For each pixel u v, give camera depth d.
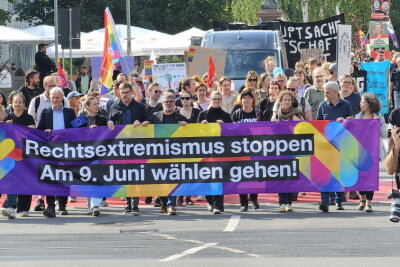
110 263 16.34
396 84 42.19
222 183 23.47
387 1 50.25
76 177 23.58
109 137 23.55
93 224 21.56
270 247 17.72
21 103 23.69
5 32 51.56
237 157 23.50
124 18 99.75
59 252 17.61
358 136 23.44
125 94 23.59
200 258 16.67
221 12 105.06
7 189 23.44
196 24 103.94
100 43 58.09
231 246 17.91
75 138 23.58
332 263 16.00
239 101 24.06
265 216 22.45
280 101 23.80
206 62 36.53
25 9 98.00
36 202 26.59
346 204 24.77
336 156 23.44
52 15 98.94
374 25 50.44
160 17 102.12
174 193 23.48
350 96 25.03
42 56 39.84
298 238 18.77
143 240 18.86
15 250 17.94
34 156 23.58
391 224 20.56
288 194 23.44
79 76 51.16
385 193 27.03
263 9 61.84
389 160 17.97
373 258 16.42
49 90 24.72
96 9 98.38
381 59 45.56
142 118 23.70
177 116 23.69
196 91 26.22
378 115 23.77
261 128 23.47
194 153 23.50
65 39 40.50
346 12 87.06
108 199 26.95
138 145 23.55
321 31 43.97
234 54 38.59
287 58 44.03
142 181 23.52
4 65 45.72
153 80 34.41
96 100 23.94
